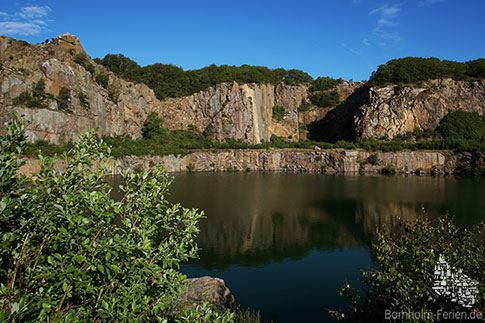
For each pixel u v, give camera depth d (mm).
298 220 39250
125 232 8156
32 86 73562
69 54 95562
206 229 35312
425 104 120625
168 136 115500
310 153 106500
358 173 98312
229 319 8531
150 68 134625
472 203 48250
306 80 182875
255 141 131625
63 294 6574
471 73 131000
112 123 96812
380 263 12117
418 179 81562
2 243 5961
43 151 55031
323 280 22078
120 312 6949
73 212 7117
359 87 163375
